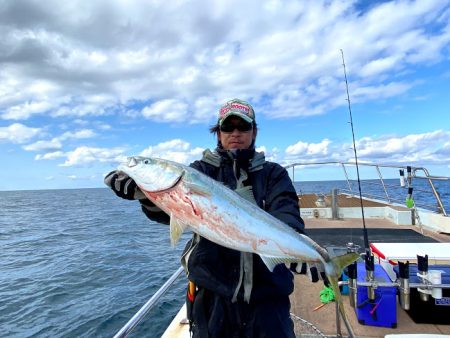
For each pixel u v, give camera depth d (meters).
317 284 2.67
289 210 1.22
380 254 2.41
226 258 1.15
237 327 1.09
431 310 1.97
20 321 3.96
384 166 4.86
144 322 3.64
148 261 6.56
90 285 5.20
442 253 2.29
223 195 1.14
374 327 1.97
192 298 1.18
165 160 1.19
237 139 1.32
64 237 10.31
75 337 3.51
